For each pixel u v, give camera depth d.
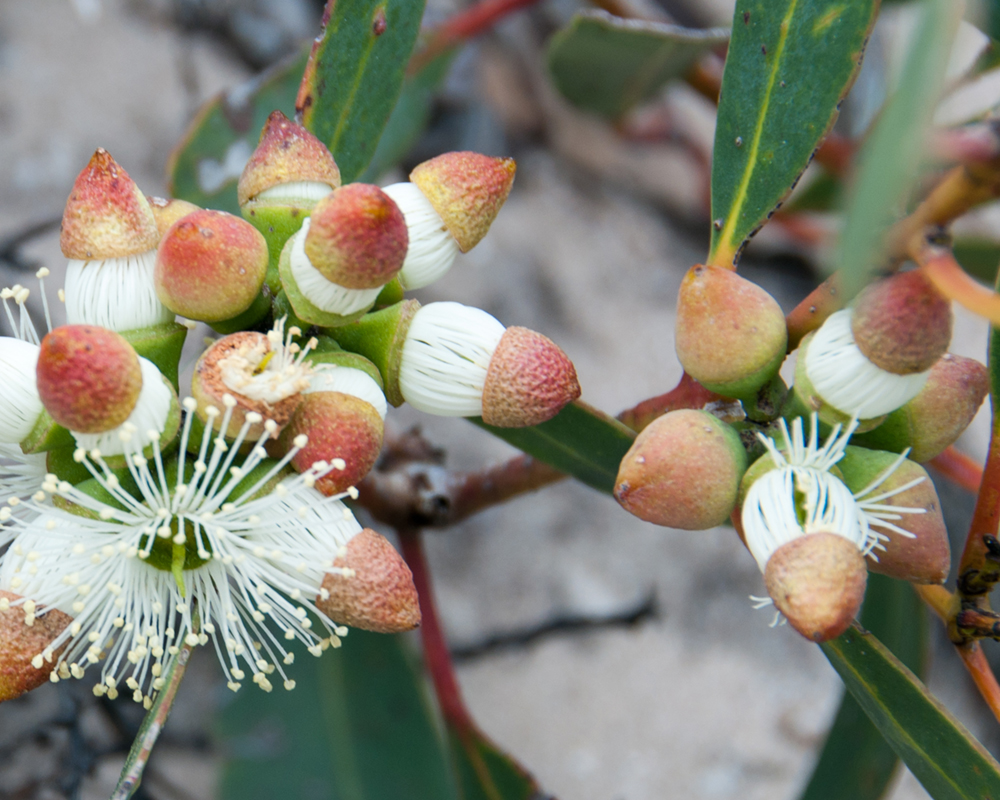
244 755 0.28
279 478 0.22
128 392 0.21
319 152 0.22
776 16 0.23
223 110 0.29
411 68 0.33
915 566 0.22
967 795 0.23
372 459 0.22
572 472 0.25
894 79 0.18
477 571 0.36
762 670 0.36
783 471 0.22
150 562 0.22
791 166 0.23
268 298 0.22
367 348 0.22
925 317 0.21
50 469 0.22
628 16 0.36
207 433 0.22
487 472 0.27
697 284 0.22
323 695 0.29
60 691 0.28
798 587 0.21
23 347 0.22
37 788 0.28
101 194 0.22
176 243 0.22
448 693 0.28
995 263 0.33
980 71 0.27
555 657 0.35
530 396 0.22
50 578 0.22
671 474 0.22
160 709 0.21
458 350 0.22
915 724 0.23
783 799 0.34
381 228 0.21
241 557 0.22
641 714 0.35
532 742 0.34
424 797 0.28
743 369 0.22
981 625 0.23
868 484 0.22
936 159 0.20
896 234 0.21
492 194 0.22
